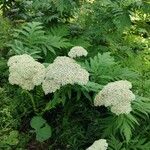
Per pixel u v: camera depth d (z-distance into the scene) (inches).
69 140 21.7
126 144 20.7
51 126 23.4
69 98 21.4
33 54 25.5
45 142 22.2
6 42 28.3
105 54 24.9
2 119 22.5
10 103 23.5
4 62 25.9
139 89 23.8
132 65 27.6
